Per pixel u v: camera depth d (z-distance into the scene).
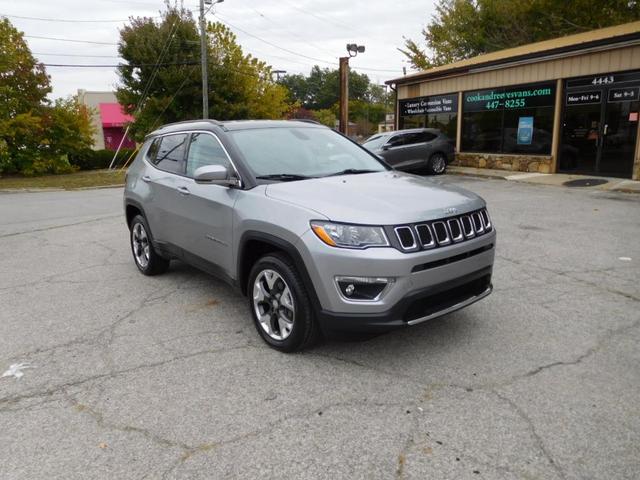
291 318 3.86
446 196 3.92
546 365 3.66
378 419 3.06
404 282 3.36
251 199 4.05
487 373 3.56
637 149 13.12
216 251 4.53
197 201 4.67
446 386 3.41
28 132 23.78
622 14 22.84
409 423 3.01
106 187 19.41
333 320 3.49
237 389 3.45
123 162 30.69
